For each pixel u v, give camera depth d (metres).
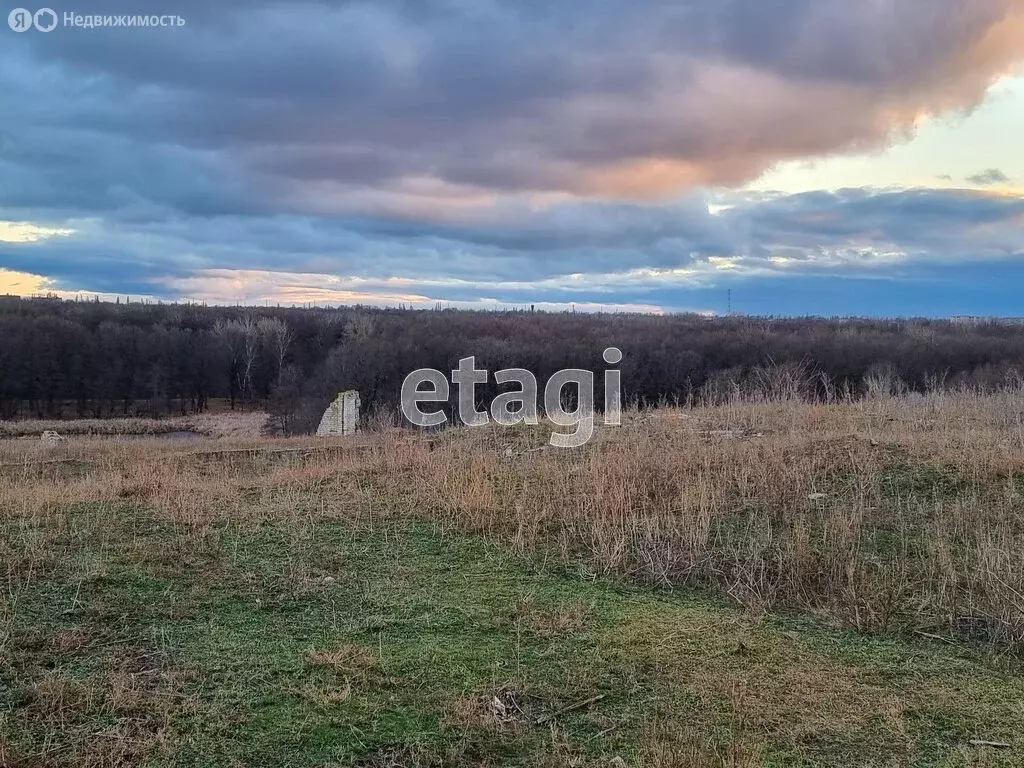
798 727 2.88
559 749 2.70
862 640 3.74
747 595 4.29
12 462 12.08
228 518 5.86
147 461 10.92
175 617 3.89
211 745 2.70
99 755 2.60
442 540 5.43
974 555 4.77
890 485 6.19
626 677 3.28
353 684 3.17
